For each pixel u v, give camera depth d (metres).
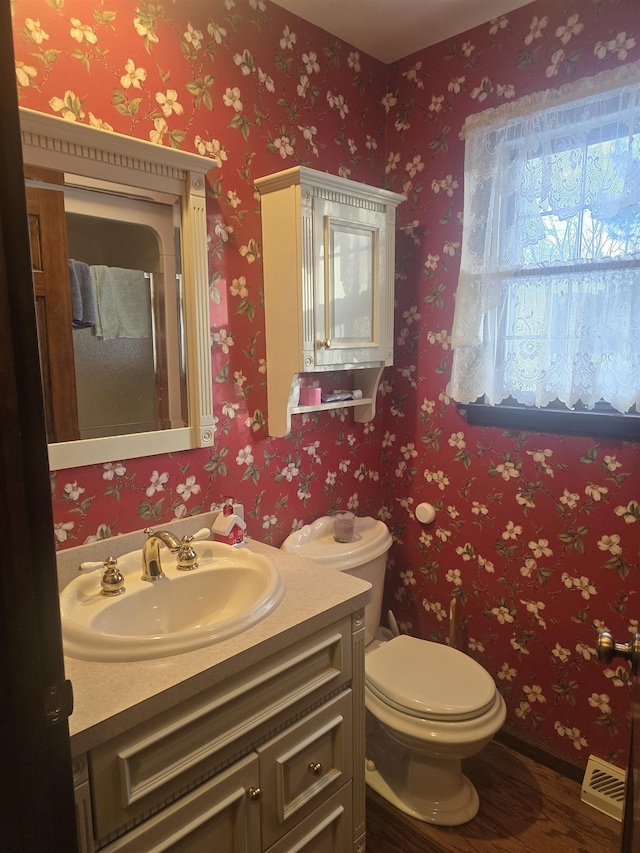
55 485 1.34
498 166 1.73
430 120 1.99
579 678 1.82
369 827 1.68
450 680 1.67
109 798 0.95
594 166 1.57
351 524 1.94
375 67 2.05
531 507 1.87
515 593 1.94
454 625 2.05
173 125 1.49
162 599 1.37
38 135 1.23
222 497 1.70
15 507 0.56
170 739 1.02
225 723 1.11
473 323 1.82
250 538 1.76
